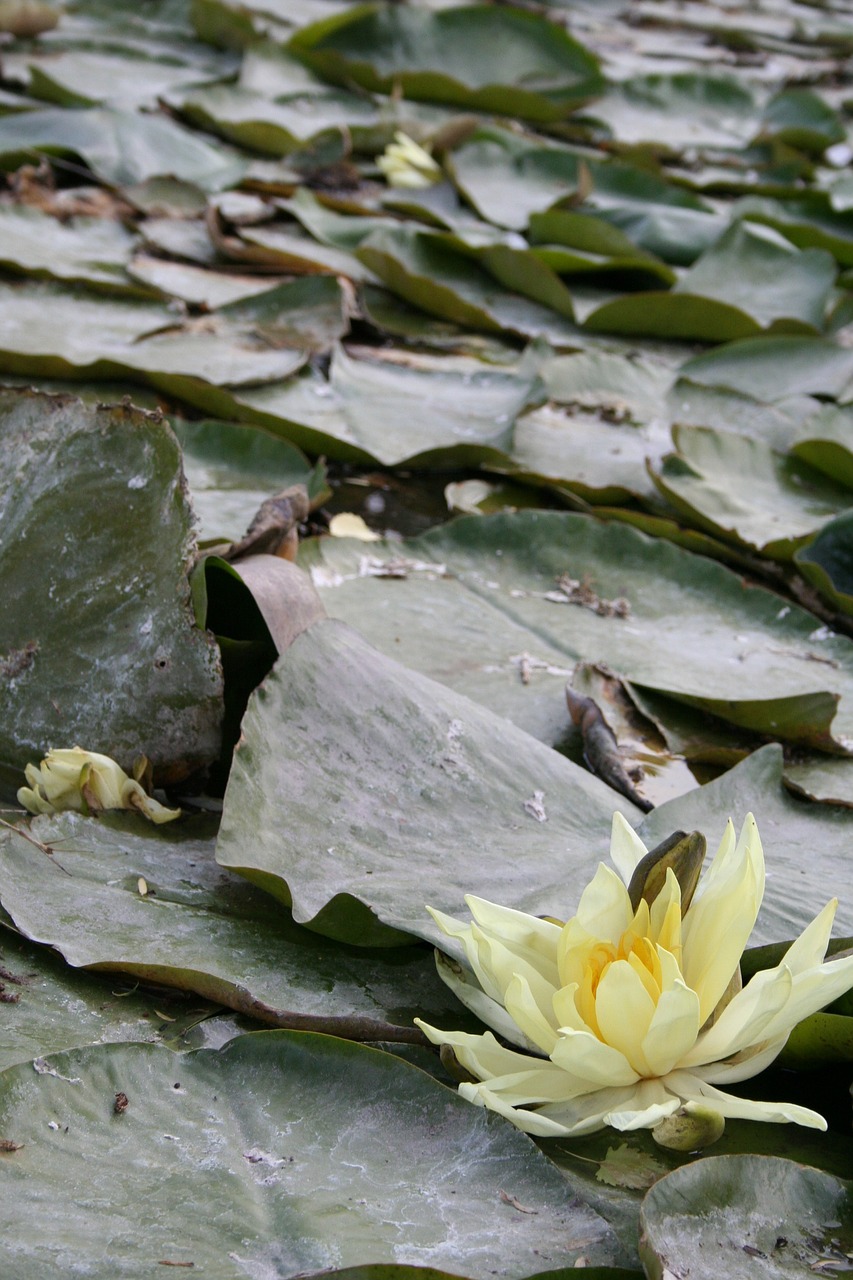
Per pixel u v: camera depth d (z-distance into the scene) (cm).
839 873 176
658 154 432
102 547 181
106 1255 155
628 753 188
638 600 205
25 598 181
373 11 446
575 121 450
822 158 471
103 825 175
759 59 579
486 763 179
